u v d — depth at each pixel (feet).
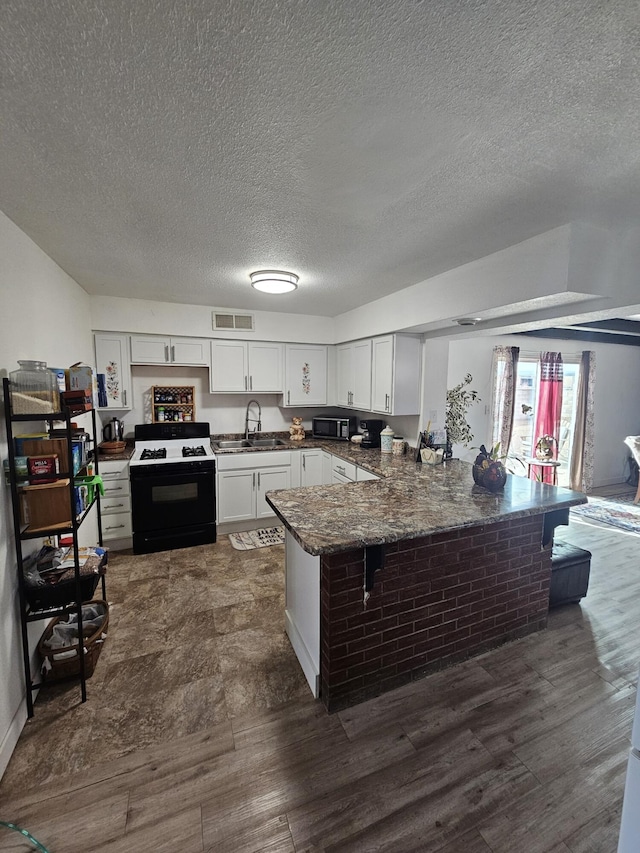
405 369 11.57
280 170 4.69
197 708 6.07
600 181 4.88
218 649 7.43
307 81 3.28
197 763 5.19
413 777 5.02
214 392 13.38
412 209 5.68
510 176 4.79
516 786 4.91
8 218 5.94
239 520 13.16
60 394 6.50
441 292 8.96
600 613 8.64
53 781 4.94
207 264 8.32
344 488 8.14
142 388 13.67
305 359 14.66
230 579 10.11
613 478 20.10
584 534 13.19
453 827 4.46
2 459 5.57
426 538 6.56
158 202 5.52
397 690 6.49
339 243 7.06
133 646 7.49
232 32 2.83
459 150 4.25
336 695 6.06
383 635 6.35
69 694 6.30
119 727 5.72
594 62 3.03
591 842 4.31
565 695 6.35
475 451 16.74
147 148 4.26
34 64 3.10
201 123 3.84
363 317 12.55
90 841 4.30
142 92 3.41
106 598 9.09
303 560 6.84
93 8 2.65
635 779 2.86
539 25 2.72
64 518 5.98
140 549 11.58
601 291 6.43
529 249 6.77
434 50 2.95
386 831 4.42
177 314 12.50
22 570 5.72
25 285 6.59
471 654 7.23
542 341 17.65
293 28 2.79
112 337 12.05
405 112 3.65
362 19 2.71
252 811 4.61
